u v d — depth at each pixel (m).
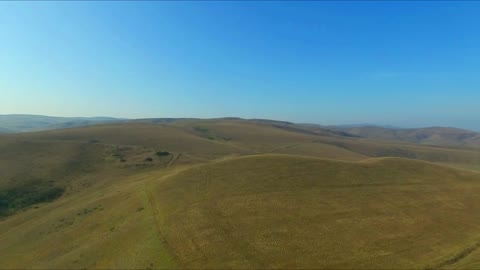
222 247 41.78
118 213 59.78
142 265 39.06
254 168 74.25
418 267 39.53
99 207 66.81
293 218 51.59
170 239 44.19
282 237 45.22
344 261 39.94
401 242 46.06
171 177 71.69
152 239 44.91
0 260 51.97
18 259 50.97
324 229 48.53
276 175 70.44
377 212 56.22
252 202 57.09
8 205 78.75
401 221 53.28
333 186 66.75
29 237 59.69
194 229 46.81
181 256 39.69
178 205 56.16
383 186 69.12
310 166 76.81
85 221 60.53
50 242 55.00
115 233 50.84
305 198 59.97
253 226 48.16
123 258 41.97
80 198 79.88
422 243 46.12
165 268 37.53
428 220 54.34
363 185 68.56
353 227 49.81
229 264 38.00
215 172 72.25
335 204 58.28
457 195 67.25
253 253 40.62
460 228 52.06
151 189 66.75
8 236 62.25
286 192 62.25
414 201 62.53
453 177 78.94
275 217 51.59
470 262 41.31
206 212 52.69
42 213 72.88
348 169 76.94
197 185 65.25
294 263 38.81
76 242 52.62
